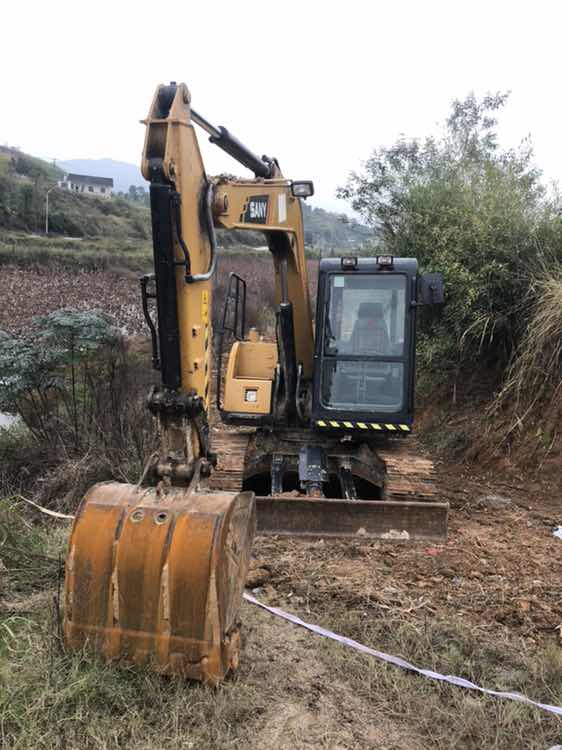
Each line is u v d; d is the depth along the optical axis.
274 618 4.45
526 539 6.03
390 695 3.67
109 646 3.48
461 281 8.66
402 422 6.45
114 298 20.66
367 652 4.02
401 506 5.71
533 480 7.46
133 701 3.33
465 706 3.52
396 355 6.48
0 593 4.64
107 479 7.07
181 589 3.38
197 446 3.99
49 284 23.20
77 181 105.25
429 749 3.29
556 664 3.90
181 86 3.67
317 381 6.55
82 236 64.00
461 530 6.19
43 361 7.91
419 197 10.84
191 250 3.87
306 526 5.75
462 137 12.35
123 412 7.93
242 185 5.69
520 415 8.00
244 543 3.89
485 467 8.01
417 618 4.48
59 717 3.24
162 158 3.59
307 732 3.35
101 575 3.47
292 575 5.07
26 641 3.89
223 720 3.30
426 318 9.96
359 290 6.54
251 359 7.40
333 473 6.88
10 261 32.53
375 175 12.34
